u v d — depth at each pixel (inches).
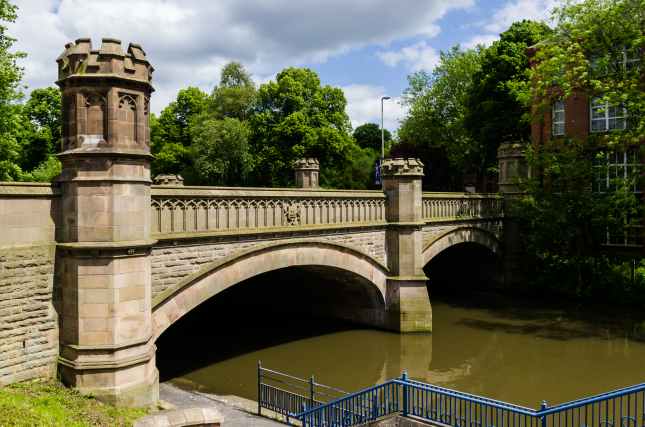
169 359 837.8
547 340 932.6
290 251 730.8
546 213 1151.0
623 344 904.3
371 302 990.4
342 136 2114.9
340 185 2290.8
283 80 2065.7
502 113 1651.1
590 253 1184.2
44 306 483.8
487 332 981.8
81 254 481.1
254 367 796.6
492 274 1378.0
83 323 484.1
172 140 2541.8
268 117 2082.9
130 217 498.3
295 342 927.7
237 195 642.2
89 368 478.9
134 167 501.4
